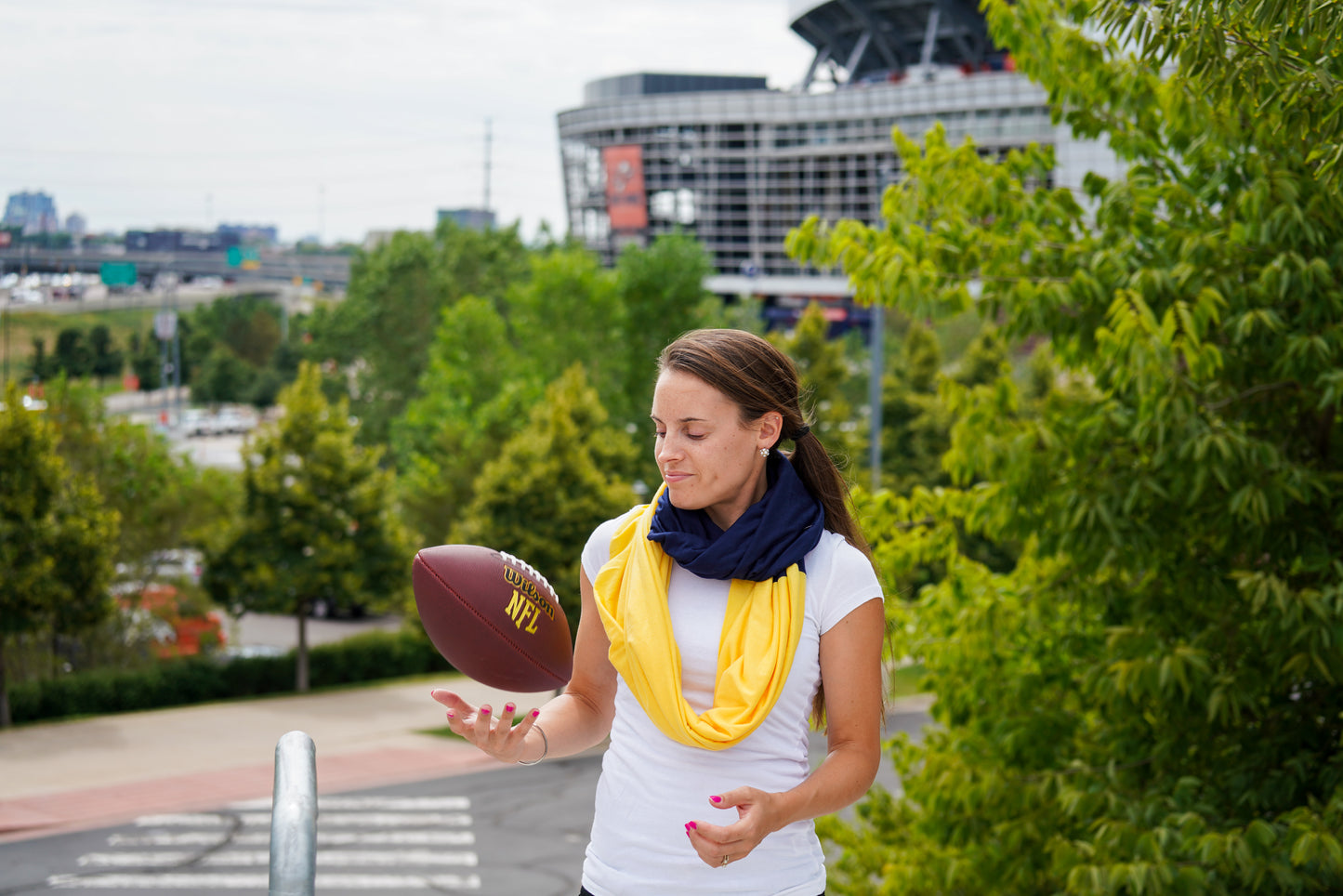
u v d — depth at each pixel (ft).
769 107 399.44
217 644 94.68
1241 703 14.25
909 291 15.10
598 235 456.04
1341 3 9.02
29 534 65.36
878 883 19.77
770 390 6.07
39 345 305.32
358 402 237.86
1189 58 10.21
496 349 137.80
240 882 41.42
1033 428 15.06
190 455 92.38
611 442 87.35
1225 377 14.60
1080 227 15.97
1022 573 17.58
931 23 395.96
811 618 6.01
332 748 64.13
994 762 16.07
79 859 44.14
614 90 455.63
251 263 378.73
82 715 71.61
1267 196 12.83
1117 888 12.87
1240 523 14.07
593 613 6.74
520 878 42.45
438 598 6.79
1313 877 12.03
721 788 5.85
